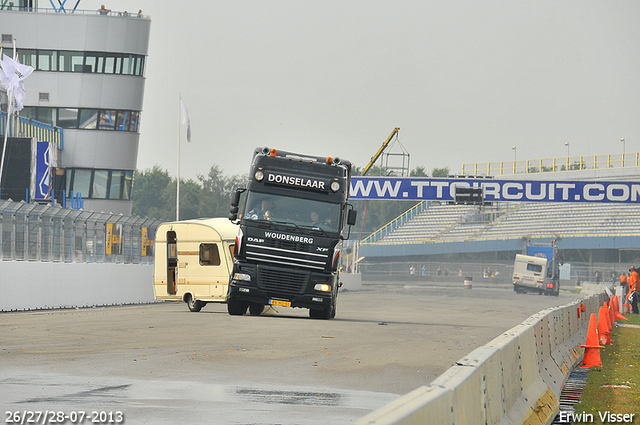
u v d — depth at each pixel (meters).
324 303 68.69
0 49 161.62
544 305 129.50
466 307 116.31
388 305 118.50
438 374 36.56
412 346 49.38
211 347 44.38
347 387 31.94
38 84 195.88
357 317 82.69
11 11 194.38
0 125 171.50
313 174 69.12
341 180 69.31
